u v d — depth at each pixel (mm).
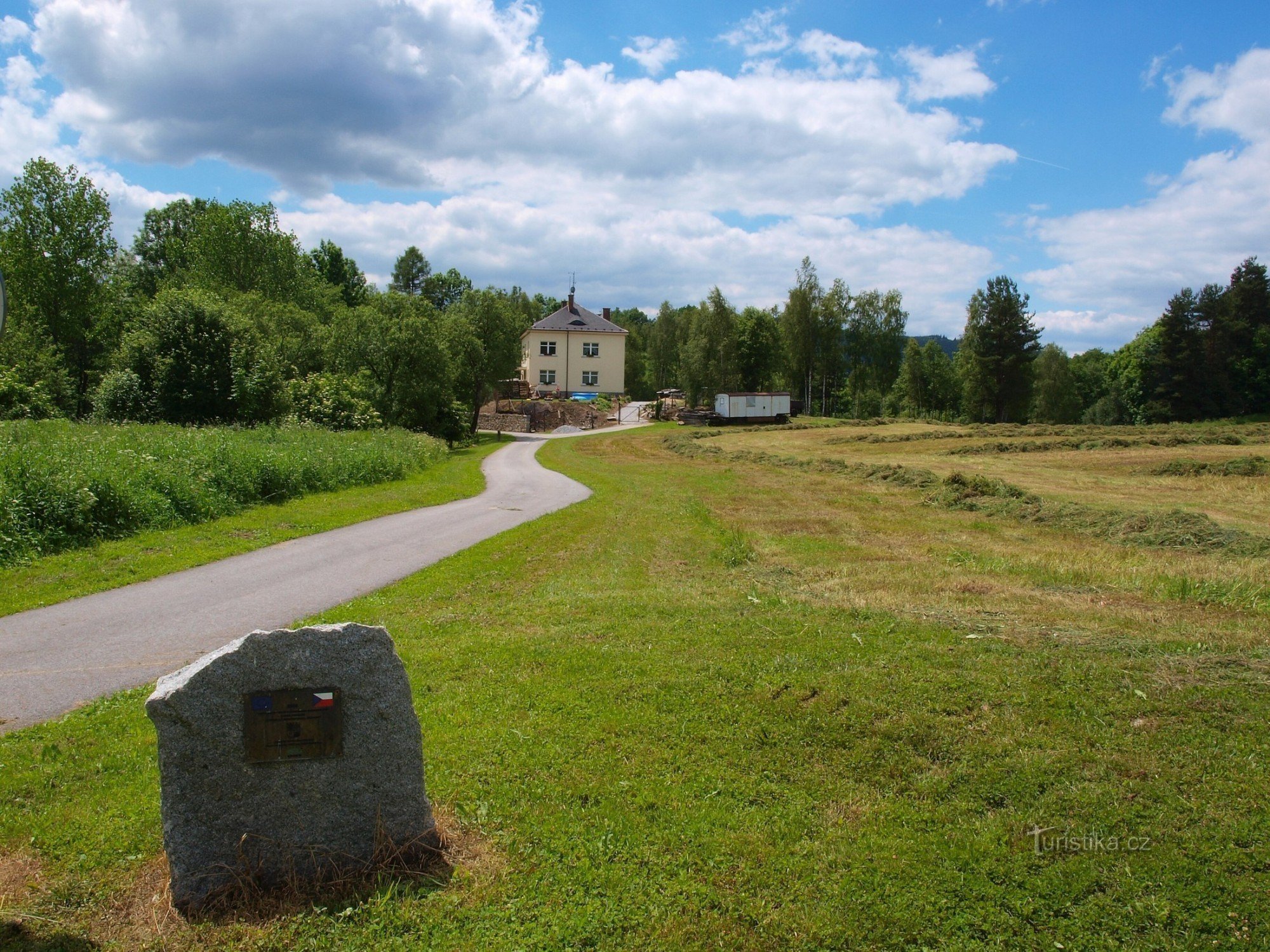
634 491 25141
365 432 33219
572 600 9570
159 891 3844
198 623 9062
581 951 3559
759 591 9977
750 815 4602
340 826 3949
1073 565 11852
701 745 5371
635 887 3980
